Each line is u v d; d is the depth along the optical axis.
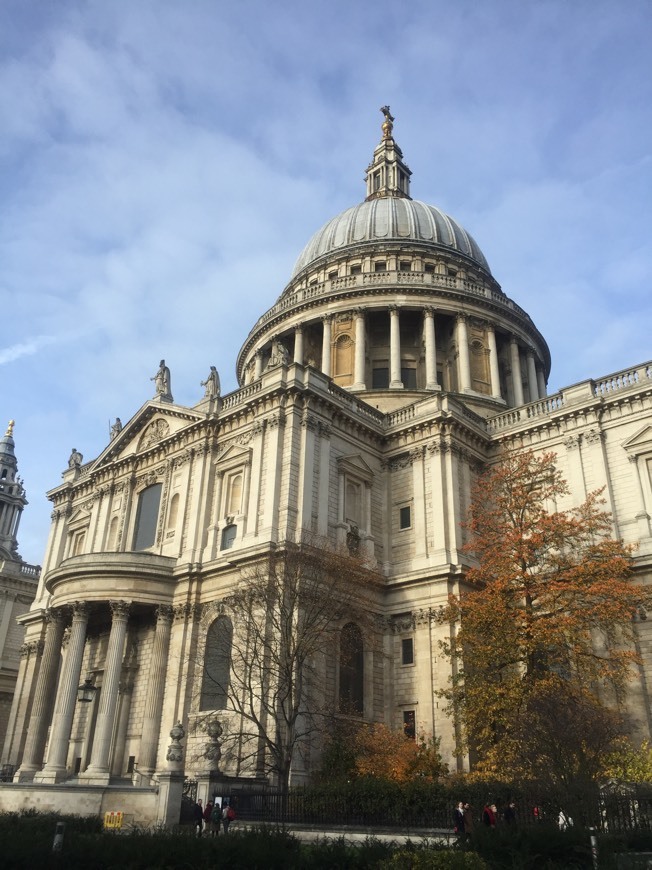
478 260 83.75
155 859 18.34
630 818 24.62
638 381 48.44
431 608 45.09
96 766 40.50
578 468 48.56
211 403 52.16
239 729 39.28
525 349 76.44
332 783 32.97
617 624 38.81
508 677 36.28
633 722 40.00
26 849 18.19
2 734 73.88
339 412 49.78
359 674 44.38
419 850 19.28
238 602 39.78
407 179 97.69
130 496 56.19
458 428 51.38
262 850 18.73
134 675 47.59
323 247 84.44
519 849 18.97
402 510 50.78
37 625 59.62
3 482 119.38
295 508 44.66
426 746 39.34
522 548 37.72
